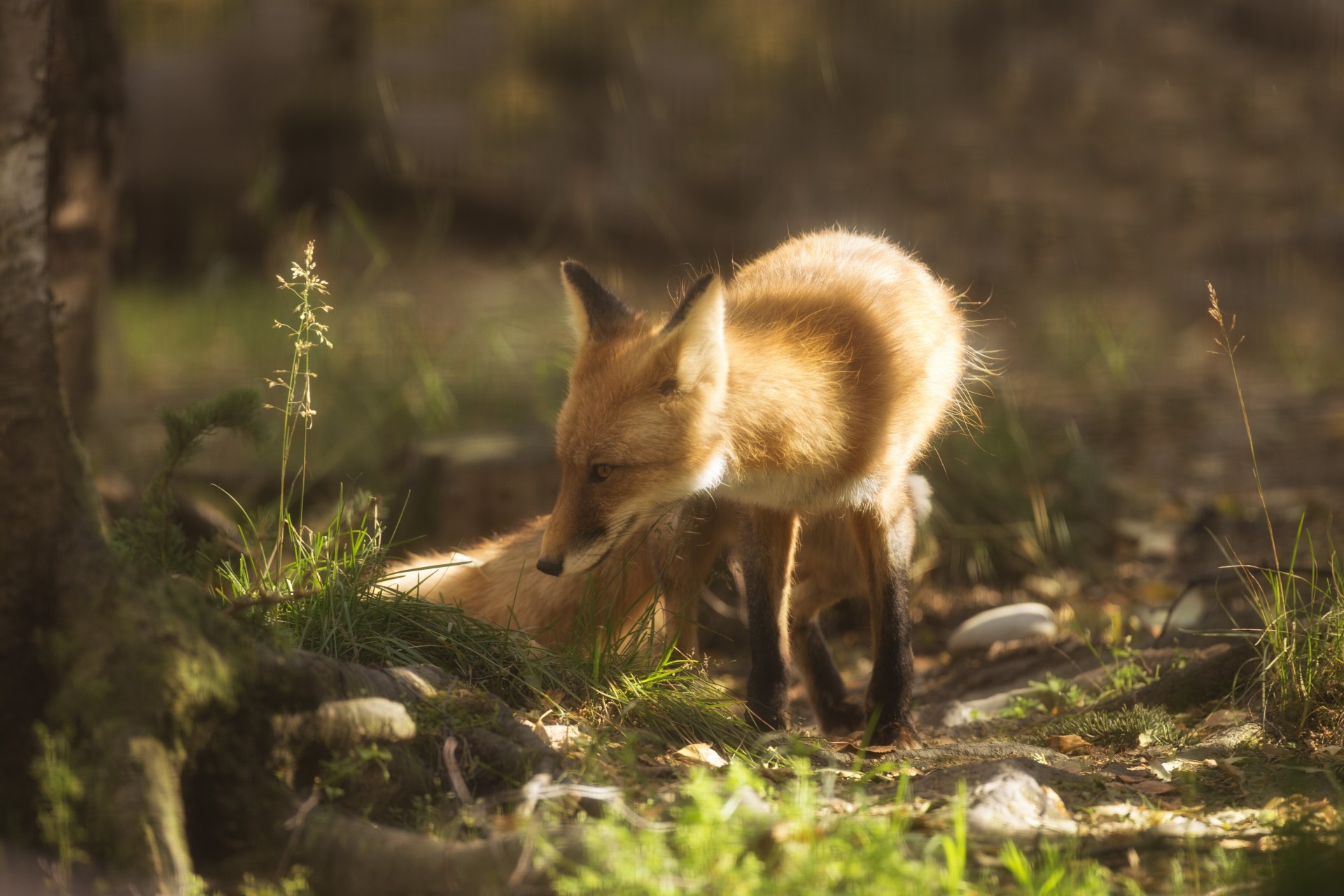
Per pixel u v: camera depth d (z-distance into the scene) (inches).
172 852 173.8
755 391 292.5
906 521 323.0
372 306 727.1
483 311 779.4
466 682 262.8
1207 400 738.2
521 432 545.3
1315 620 309.3
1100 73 1343.5
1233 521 534.3
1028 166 1212.5
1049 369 810.8
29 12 189.8
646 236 1121.4
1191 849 201.5
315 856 188.9
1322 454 626.5
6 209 188.4
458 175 1117.1
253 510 532.7
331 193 1082.1
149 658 183.0
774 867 178.2
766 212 1183.6
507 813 214.5
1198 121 1263.5
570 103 1245.1
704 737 280.4
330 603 266.5
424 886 182.4
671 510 307.9
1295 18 1364.4
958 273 1037.2
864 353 311.9
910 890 165.0
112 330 637.3
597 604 325.1
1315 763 258.7
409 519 508.4
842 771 256.5
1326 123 1246.3
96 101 474.6
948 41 1376.7
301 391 647.1
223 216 1079.6
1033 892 175.2
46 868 178.4
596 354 310.2
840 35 1360.7
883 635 318.7
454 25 1268.5
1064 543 520.7
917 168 1214.9
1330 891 175.9
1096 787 243.0
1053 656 411.8
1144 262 1041.5
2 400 187.8
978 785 231.9
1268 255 1040.8
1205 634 339.9
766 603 315.9
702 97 1278.3
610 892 166.2
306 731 202.7
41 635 188.5
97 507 198.2
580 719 265.6
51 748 175.3
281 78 1122.0
